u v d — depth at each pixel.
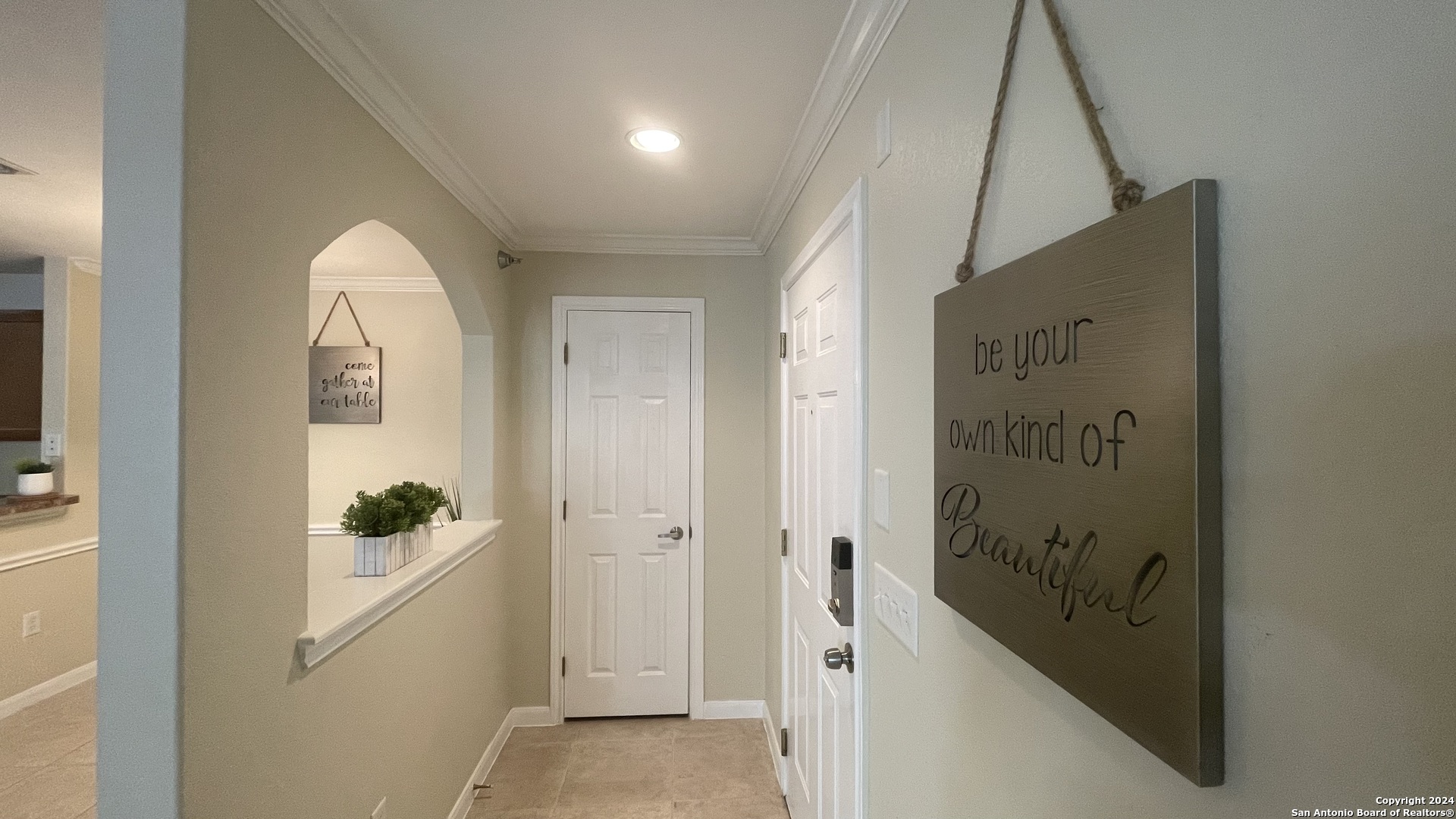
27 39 1.30
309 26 1.17
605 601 2.84
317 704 1.26
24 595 2.84
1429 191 0.32
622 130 1.75
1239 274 0.42
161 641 0.89
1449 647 0.31
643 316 2.87
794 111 1.64
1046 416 0.62
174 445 0.89
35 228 2.66
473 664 2.25
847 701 1.45
